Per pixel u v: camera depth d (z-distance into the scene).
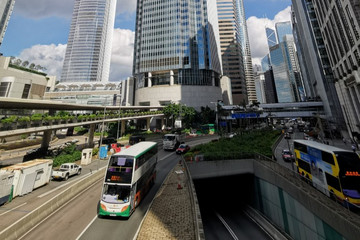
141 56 96.81
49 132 32.81
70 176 23.34
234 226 21.73
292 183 17.38
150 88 91.31
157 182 20.69
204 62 92.00
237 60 139.50
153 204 14.91
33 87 67.88
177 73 92.19
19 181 16.86
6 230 9.75
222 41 143.38
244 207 27.06
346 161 13.68
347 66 41.19
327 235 13.09
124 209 12.20
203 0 100.06
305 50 85.00
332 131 51.75
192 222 12.05
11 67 64.38
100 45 177.75
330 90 59.47
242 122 83.75
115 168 13.21
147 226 11.75
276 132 49.88
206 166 25.00
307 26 66.12
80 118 35.78
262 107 79.31
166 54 92.50
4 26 69.44
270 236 19.44
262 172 23.38
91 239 10.41
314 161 16.91
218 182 28.52
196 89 89.31
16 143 45.38
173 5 96.75
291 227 17.59
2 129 20.70
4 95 51.00
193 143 47.75
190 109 75.25
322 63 61.66
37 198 16.38
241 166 25.86
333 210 12.51
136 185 14.04
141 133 63.66
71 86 129.38
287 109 77.38
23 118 23.64
